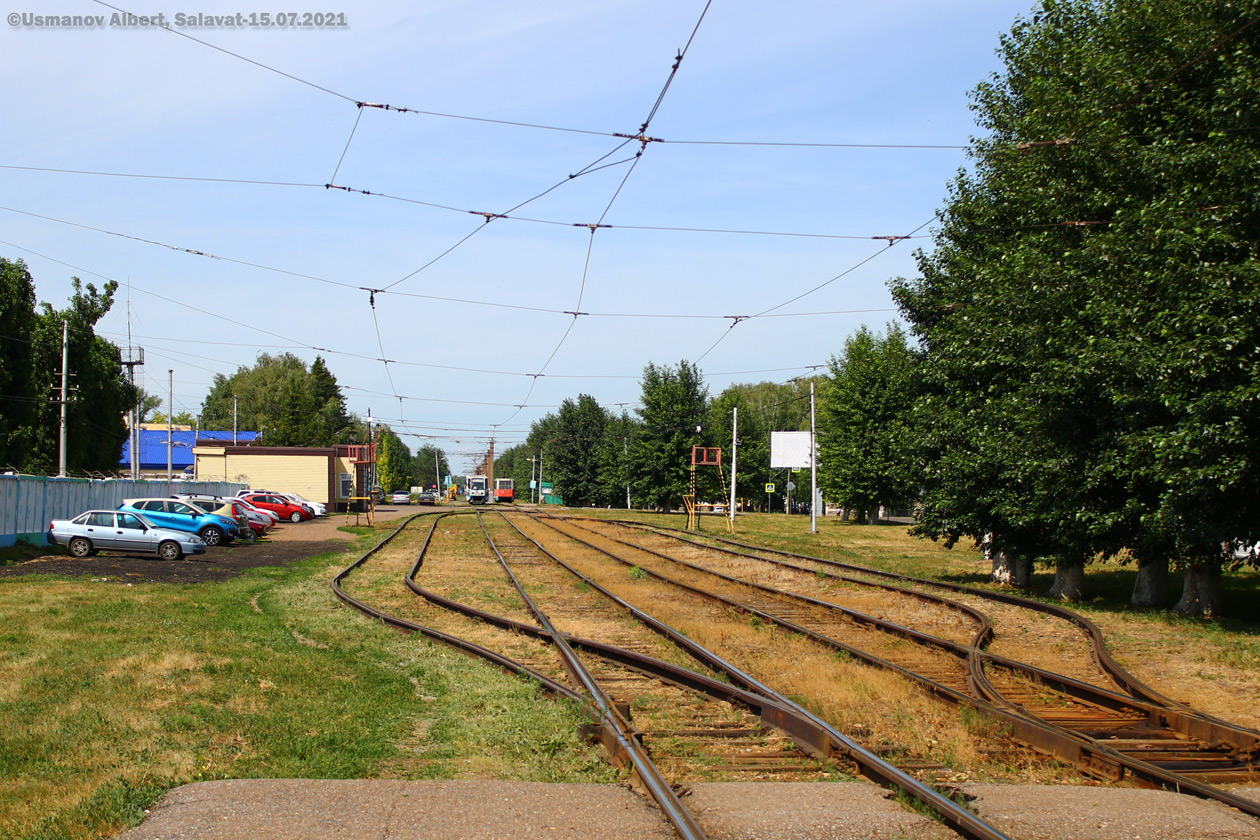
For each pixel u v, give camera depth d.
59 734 7.61
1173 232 14.15
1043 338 17.34
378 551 30.45
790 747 7.75
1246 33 15.20
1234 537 14.70
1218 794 6.41
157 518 30.42
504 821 5.75
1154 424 15.34
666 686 10.19
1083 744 7.34
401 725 8.41
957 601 16.72
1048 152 17.97
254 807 5.88
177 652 11.16
